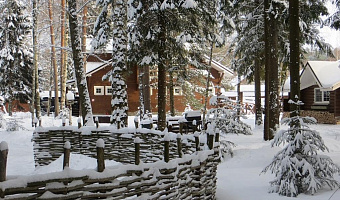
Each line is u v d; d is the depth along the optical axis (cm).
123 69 1295
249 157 1110
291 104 732
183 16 1191
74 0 1381
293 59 739
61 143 1055
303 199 618
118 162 920
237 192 702
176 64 1903
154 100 3316
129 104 3262
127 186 418
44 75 4731
